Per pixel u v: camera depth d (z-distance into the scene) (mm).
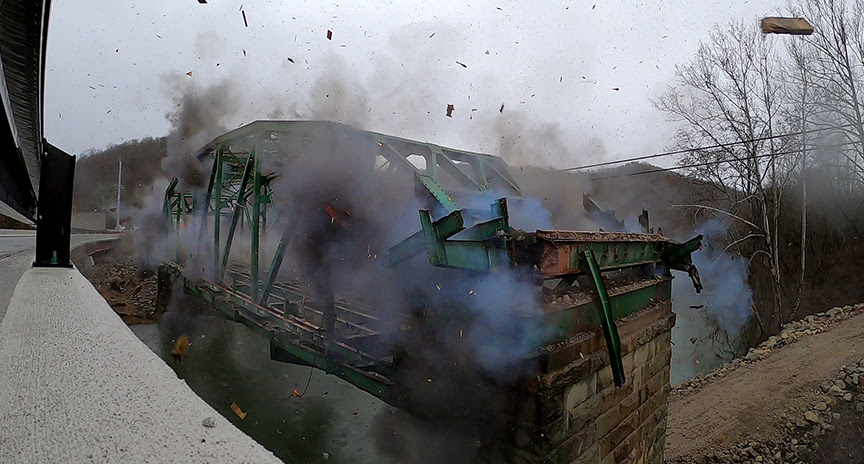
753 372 9766
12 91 7953
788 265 16812
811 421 7363
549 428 3199
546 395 3154
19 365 1869
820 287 16156
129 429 1308
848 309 12922
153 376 1759
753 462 6938
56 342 2232
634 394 4332
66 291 3965
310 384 9664
